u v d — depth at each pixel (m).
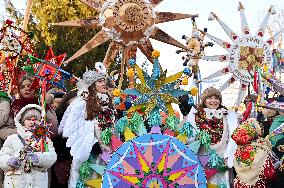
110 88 7.78
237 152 6.46
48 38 20.34
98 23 9.42
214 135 6.93
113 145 6.49
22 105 6.95
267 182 6.34
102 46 19.59
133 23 9.29
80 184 6.50
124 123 6.53
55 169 7.12
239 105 10.28
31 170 6.21
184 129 6.55
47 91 7.78
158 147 6.31
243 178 6.32
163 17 9.66
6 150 6.26
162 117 6.64
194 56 9.88
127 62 9.47
